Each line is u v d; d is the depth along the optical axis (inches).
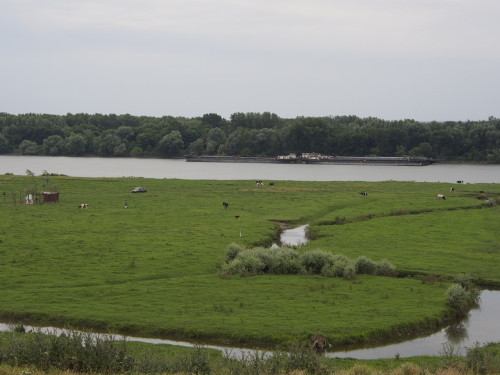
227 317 2326.5
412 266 3265.3
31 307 2437.3
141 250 3592.5
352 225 4741.6
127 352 1680.6
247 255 3191.4
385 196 6530.5
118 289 2738.7
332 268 3063.5
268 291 2719.0
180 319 2297.0
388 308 2485.2
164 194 6638.8
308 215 5236.2
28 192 5900.6
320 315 2364.7
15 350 1573.6
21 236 3966.5
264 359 1704.0
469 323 2454.5
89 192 6801.2
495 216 5191.9
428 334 2304.4
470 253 3649.1
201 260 3363.7
